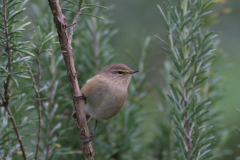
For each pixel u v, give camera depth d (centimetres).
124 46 1181
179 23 663
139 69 930
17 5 640
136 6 1193
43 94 788
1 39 562
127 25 1187
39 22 880
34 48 577
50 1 557
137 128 888
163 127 873
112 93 848
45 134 762
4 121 648
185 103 655
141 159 877
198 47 647
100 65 940
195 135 606
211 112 835
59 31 571
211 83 878
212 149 805
